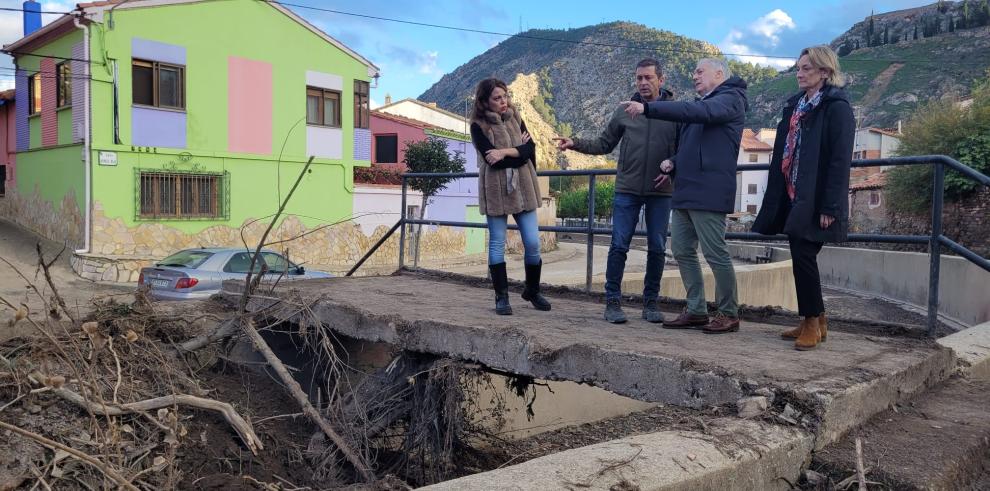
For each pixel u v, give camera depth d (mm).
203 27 20094
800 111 3729
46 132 20375
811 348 3631
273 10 21719
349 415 4688
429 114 40125
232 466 3809
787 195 3852
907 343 3889
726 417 2770
